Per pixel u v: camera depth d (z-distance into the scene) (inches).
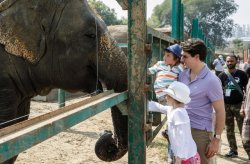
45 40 163.5
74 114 86.4
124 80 161.6
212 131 166.1
